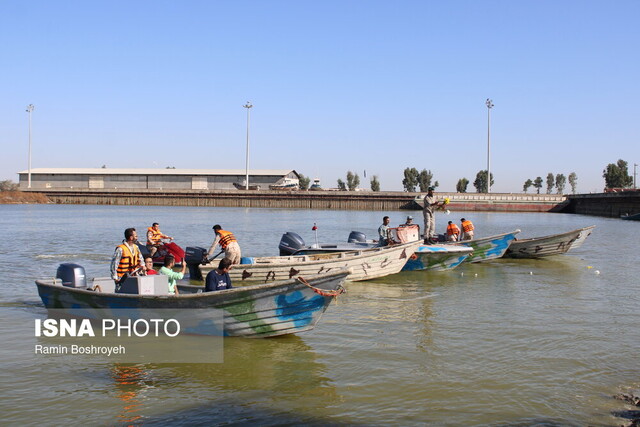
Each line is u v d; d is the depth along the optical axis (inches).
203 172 4886.8
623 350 430.3
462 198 3794.3
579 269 887.7
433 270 848.9
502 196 3774.6
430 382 362.3
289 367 390.6
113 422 304.3
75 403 329.7
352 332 479.2
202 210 3651.6
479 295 650.2
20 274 803.4
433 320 522.6
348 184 6107.3
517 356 414.6
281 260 724.0
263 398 337.1
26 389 350.9
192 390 350.3
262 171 4896.7
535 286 716.7
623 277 800.3
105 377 372.8
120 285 488.1
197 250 706.2
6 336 465.1
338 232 1744.6
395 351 425.7
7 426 298.4
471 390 349.4
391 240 830.5
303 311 442.6
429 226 904.3
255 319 443.5
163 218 2522.1
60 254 1057.5
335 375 375.6
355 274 719.7
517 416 312.7
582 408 323.6
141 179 4852.4
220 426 299.0
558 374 377.7
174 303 447.5
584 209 3563.0
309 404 328.2
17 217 2527.1
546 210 3754.9
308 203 4168.3
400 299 623.8
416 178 6058.1
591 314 550.6
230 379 368.5
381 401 332.8
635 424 302.7
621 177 5103.3
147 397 338.6
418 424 302.2
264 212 3415.4
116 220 2315.5
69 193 4613.7
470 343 446.9
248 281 666.8
